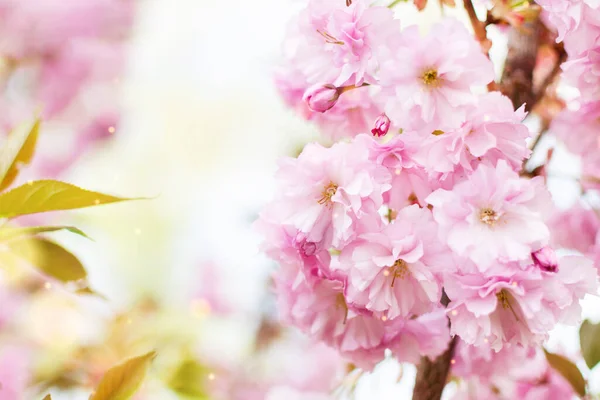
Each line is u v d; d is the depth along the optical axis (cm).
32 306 125
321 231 98
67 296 125
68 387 125
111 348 127
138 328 134
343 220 98
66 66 177
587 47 100
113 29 187
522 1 102
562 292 96
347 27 99
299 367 133
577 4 99
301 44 102
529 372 113
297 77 104
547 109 110
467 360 105
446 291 97
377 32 99
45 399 96
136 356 97
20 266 100
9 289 123
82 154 191
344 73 99
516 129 98
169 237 194
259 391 149
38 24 174
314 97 100
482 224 96
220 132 221
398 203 99
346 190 97
